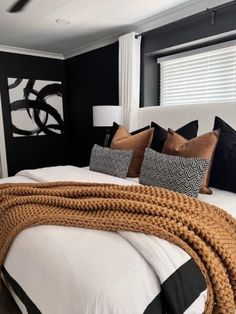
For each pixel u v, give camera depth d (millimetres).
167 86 3246
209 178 1770
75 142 4645
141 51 3232
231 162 1679
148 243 932
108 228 1034
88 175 2020
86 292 798
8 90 4023
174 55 3066
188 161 1599
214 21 2510
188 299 875
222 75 2682
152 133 2262
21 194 1495
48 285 907
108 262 884
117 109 3207
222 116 2355
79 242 990
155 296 849
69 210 1209
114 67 3619
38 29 3199
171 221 1035
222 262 1014
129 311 781
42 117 4406
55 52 4305
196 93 2938
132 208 1111
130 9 2678
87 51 4027
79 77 4293
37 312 928
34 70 4254
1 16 2770
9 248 1151
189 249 954
